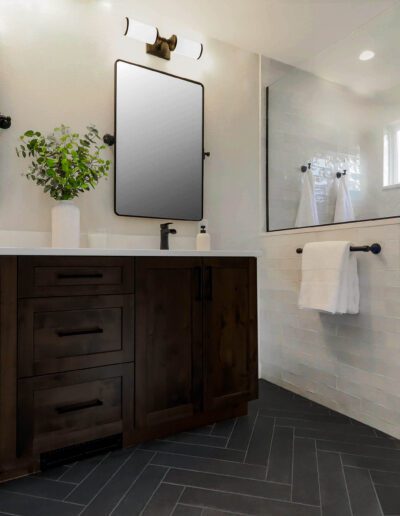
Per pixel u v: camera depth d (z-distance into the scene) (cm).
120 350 145
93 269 140
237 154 246
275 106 252
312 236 212
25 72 175
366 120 200
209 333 167
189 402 162
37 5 179
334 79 219
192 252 162
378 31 200
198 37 228
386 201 184
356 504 118
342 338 193
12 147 172
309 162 228
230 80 242
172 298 158
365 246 177
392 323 167
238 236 246
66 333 134
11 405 125
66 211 169
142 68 208
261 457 146
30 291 128
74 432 136
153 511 114
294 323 224
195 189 227
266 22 212
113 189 199
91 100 192
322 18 205
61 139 176
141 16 205
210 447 154
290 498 120
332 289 175
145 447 153
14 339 125
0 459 123
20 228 173
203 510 114
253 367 181
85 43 191
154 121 212
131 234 206
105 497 120
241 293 177
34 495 121
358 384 184
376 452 151
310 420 183
